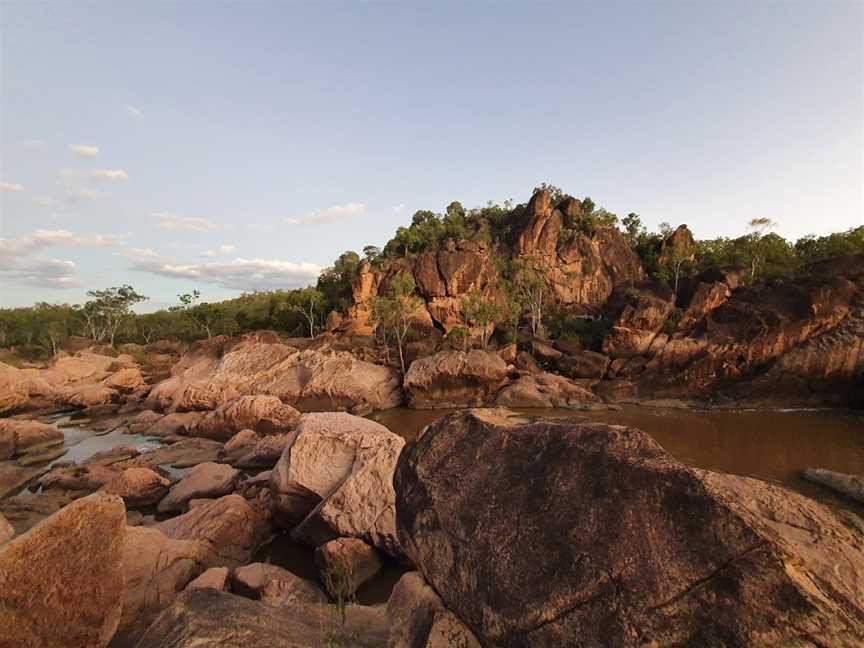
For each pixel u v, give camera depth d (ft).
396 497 16.51
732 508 9.54
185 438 86.48
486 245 233.55
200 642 12.13
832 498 46.42
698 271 188.65
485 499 13.38
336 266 250.16
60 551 17.60
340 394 126.52
